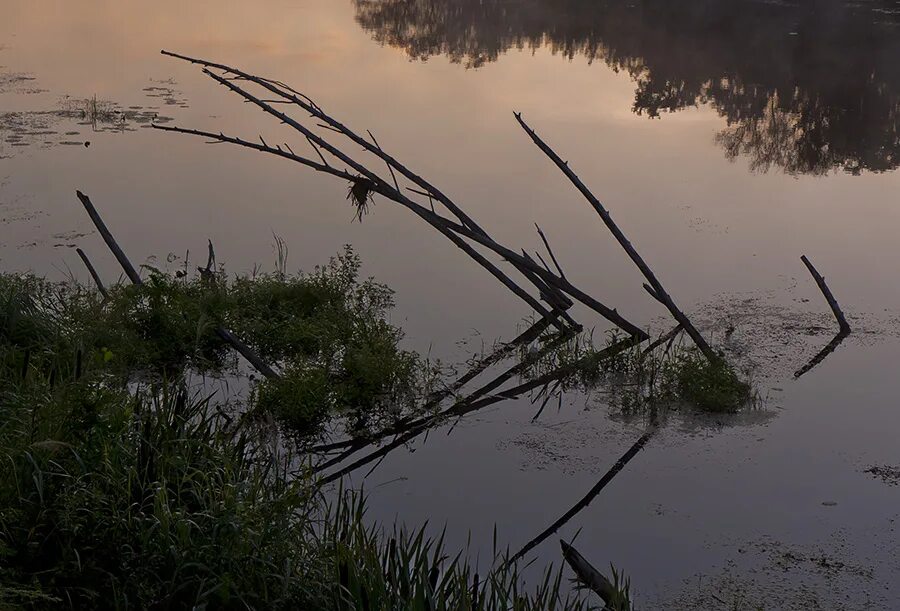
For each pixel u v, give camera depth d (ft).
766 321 35.55
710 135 62.39
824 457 26.81
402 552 18.88
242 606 17.49
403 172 33.32
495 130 61.82
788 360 32.68
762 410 29.48
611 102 71.72
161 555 17.60
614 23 109.19
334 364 31.37
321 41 95.61
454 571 18.92
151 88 69.46
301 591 18.04
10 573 16.34
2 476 18.21
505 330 35.32
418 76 79.66
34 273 37.37
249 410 28.19
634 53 91.66
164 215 45.11
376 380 29.81
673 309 31.94
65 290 33.60
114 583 17.04
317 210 46.85
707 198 49.75
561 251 42.19
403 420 29.04
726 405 29.48
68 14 106.63
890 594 20.92
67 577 17.04
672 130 63.41
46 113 61.26
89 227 42.91
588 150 57.82
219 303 33.50
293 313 34.37
